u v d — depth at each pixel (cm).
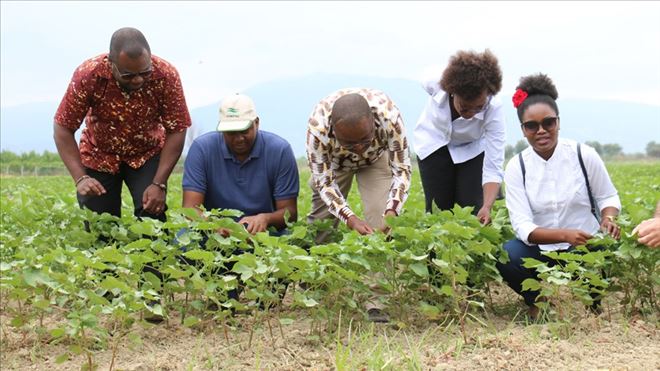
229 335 512
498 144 629
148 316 542
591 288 523
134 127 593
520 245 549
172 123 595
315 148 557
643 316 529
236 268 459
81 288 500
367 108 493
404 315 534
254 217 561
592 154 538
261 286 481
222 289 493
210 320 505
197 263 522
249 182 582
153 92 577
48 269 436
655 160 9262
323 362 447
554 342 466
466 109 580
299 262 467
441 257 495
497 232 531
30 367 467
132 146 606
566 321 489
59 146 586
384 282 519
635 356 445
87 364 435
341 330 514
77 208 607
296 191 589
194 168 577
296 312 571
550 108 523
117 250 485
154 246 509
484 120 630
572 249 544
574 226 547
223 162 581
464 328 518
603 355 451
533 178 543
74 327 417
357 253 489
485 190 627
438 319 536
